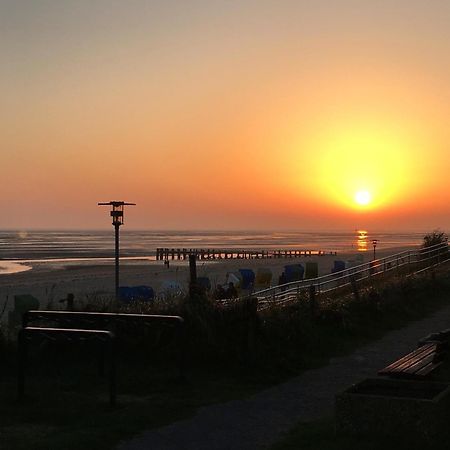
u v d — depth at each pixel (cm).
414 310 1709
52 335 815
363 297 1584
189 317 1089
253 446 645
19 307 1850
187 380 938
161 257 9762
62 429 695
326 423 704
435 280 2111
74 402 807
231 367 1016
